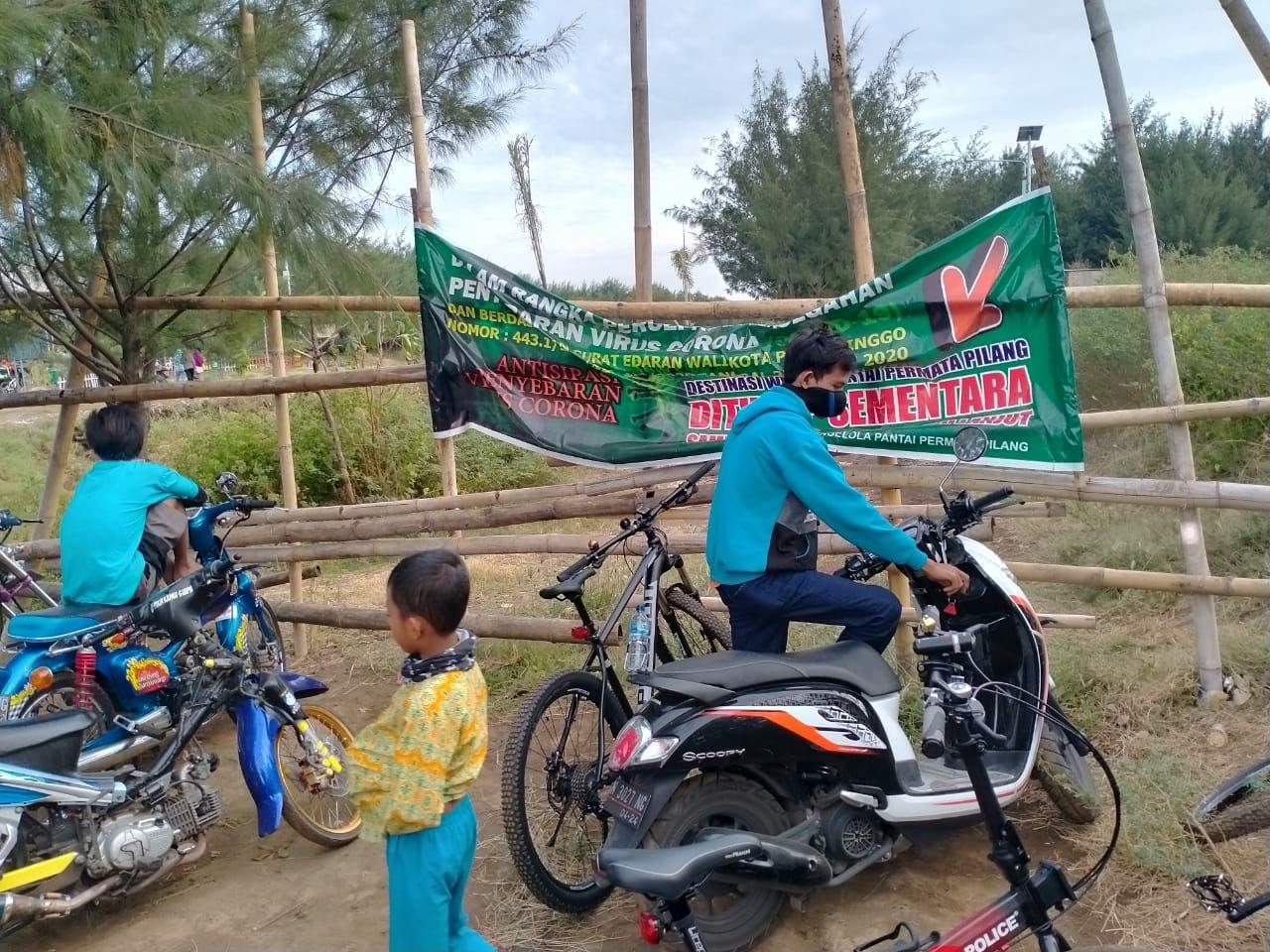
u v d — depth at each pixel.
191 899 3.52
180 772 3.45
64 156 4.49
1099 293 4.29
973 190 20.83
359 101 7.51
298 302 5.46
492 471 10.24
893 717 3.04
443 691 2.43
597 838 3.51
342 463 8.72
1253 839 3.23
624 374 4.62
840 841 2.96
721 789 2.91
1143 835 3.23
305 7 6.69
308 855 3.80
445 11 7.89
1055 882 2.30
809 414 3.39
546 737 3.70
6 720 3.21
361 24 7.11
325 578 7.86
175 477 4.19
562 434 4.77
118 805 3.23
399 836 2.45
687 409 4.60
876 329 4.28
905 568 3.38
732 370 4.50
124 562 3.88
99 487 3.99
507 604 6.36
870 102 16.89
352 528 5.18
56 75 4.80
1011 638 3.44
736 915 2.95
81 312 5.83
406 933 2.45
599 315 4.66
